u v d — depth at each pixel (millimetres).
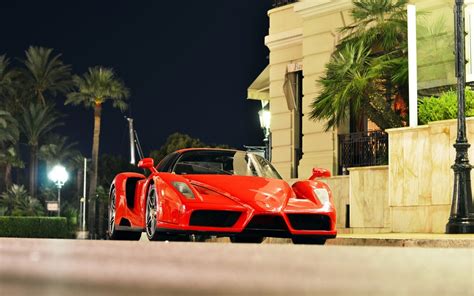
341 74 13125
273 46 18234
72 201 58719
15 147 44875
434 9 13094
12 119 42094
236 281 846
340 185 14156
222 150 8023
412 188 11508
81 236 45688
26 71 46781
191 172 7691
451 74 12484
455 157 10914
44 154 51125
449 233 9859
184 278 897
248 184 7059
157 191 7008
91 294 762
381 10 13578
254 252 1669
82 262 1363
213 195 6844
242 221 6695
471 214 9742
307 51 16672
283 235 6855
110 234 8672
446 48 12555
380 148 13680
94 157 46719
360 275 951
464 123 9836
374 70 12977
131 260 1396
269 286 799
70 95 46406
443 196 11070
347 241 8906
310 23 16656
